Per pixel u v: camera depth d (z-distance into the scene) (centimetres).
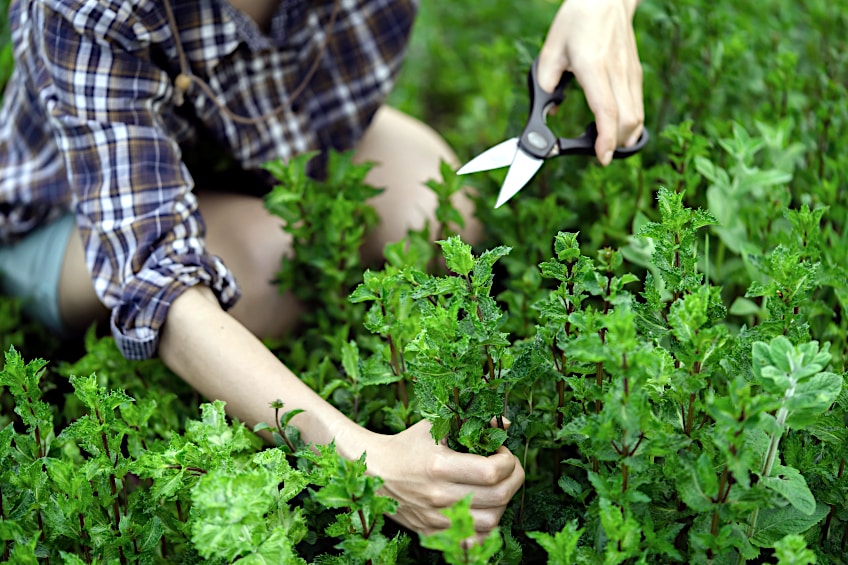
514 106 234
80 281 233
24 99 234
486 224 234
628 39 195
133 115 197
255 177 246
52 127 210
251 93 234
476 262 135
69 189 236
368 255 251
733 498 122
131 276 185
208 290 188
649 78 246
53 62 195
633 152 192
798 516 135
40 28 197
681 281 138
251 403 167
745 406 113
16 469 148
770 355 120
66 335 245
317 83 250
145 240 187
